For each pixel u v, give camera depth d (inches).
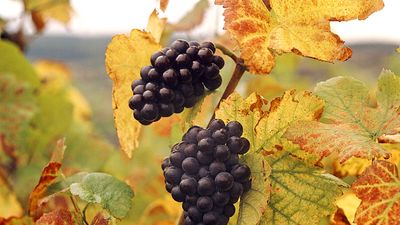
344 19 26.0
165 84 26.6
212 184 23.8
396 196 24.6
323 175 26.1
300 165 26.1
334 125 26.3
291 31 26.0
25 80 59.9
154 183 52.7
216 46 27.9
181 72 26.3
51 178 32.0
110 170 61.3
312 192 25.9
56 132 59.1
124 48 29.4
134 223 47.9
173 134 30.8
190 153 24.4
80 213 29.8
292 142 25.2
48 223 28.9
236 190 24.0
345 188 26.1
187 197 24.2
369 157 24.0
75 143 58.8
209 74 26.8
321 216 25.8
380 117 26.6
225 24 25.7
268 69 25.6
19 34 65.0
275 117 26.1
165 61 26.5
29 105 56.1
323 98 27.8
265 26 26.0
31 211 32.5
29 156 55.6
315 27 25.9
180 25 46.4
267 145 26.2
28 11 64.9
